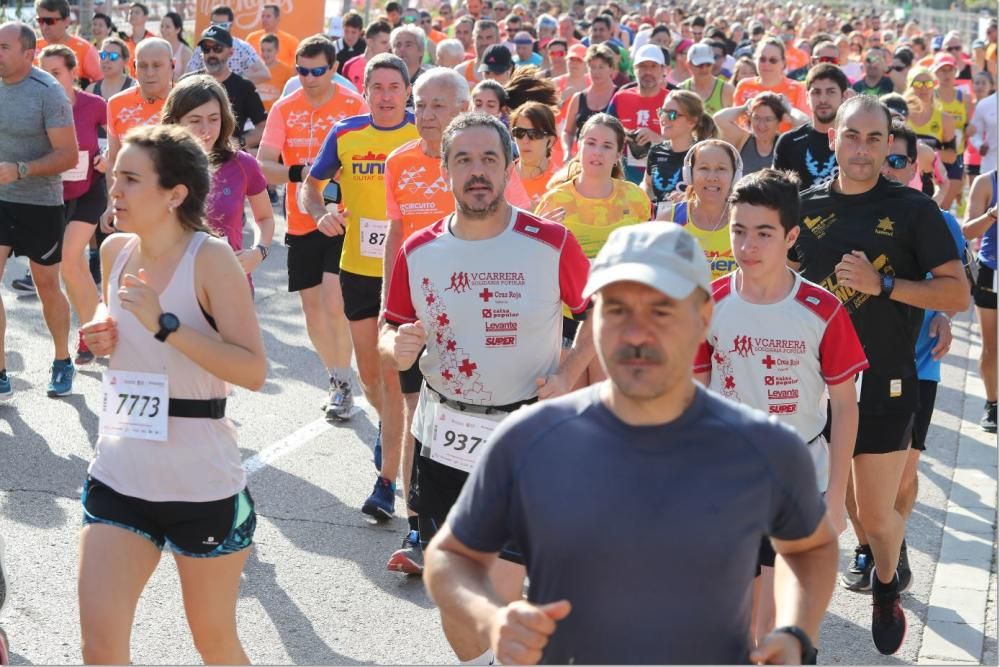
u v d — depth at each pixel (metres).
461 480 4.16
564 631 2.35
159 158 3.50
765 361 3.96
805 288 3.97
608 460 2.33
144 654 4.53
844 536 6.05
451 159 4.01
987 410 7.79
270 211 5.94
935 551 5.92
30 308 9.50
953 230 5.45
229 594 3.67
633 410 2.35
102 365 8.19
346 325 7.22
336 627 4.85
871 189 4.72
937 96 14.19
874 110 4.62
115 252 3.66
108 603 3.38
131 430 3.53
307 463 6.64
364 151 6.12
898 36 37.53
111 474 3.54
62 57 7.84
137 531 3.51
